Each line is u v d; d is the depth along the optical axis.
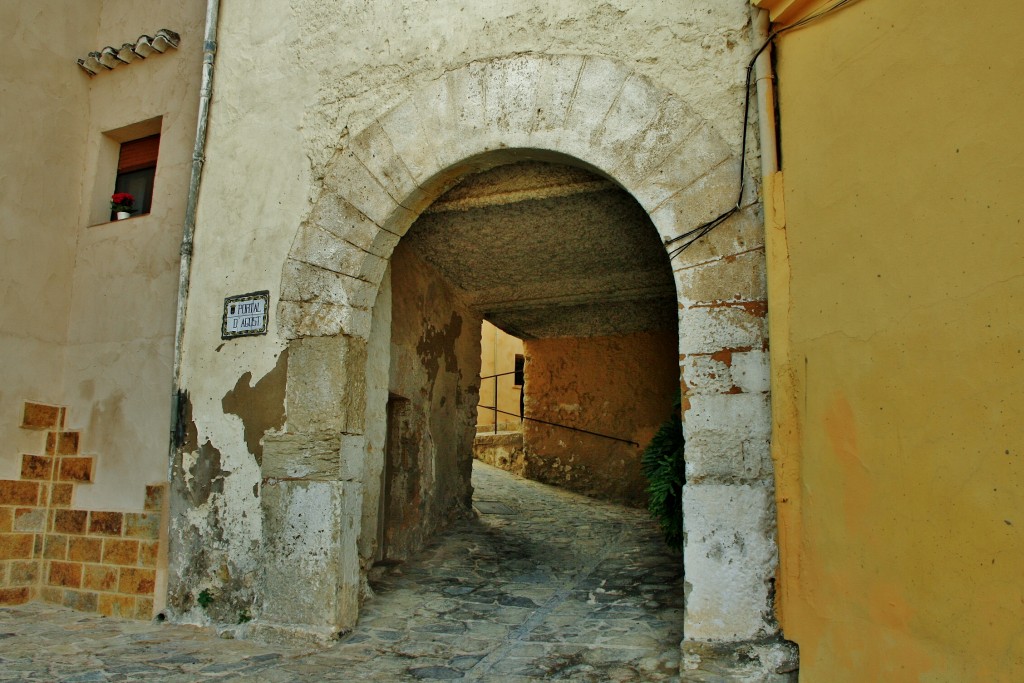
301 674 3.80
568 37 4.34
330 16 5.08
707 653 3.46
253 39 5.34
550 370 9.50
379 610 4.82
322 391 4.61
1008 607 2.26
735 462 3.61
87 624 4.91
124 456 5.49
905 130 2.84
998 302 2.37
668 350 8.79
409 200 4.66
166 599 4.86
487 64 4.50
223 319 5.00
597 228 5.84
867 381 2.93
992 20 2.48
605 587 5.07
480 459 10.71
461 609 4.80
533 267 6.69
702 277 3.81
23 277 5.71
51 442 5.79
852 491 2.99
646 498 8.52
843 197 3.15
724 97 3.93
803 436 3.34
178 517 4.88
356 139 4.82
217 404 4.91
